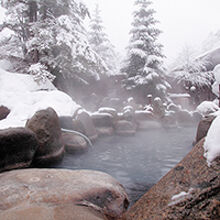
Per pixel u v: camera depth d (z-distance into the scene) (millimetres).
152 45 19312
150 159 5371
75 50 11211
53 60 11898
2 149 3098
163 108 13617
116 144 7344
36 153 3996
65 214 1370
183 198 1378
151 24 19734
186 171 1643
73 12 12883
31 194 1629
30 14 12422
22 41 13141
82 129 6594
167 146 7035
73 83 15609
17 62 12555
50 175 2117
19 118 5984
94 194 1782
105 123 8734
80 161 5105
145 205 1604
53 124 4566
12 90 8438
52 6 12258
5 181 1899
